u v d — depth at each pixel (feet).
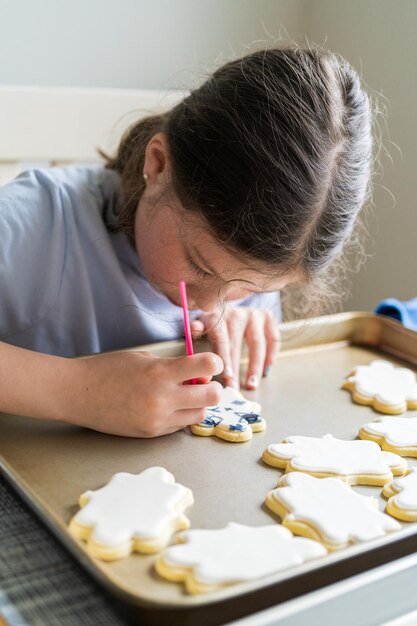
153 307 3.00
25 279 2.75
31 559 1.63
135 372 2.23
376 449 2.23
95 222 2.92
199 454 2.18
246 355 2.95
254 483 2.04
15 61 4.21
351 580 1.55
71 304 2.88
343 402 2.65
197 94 2.43
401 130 4.37
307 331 3.11
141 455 2.14
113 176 3.11
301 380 2.82
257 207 2.13
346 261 3.69
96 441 2.20
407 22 4.25
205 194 2.19
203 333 2.76
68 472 2.02
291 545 1.67
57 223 2.82
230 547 1.65
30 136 3.87
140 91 4.14
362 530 1.76
